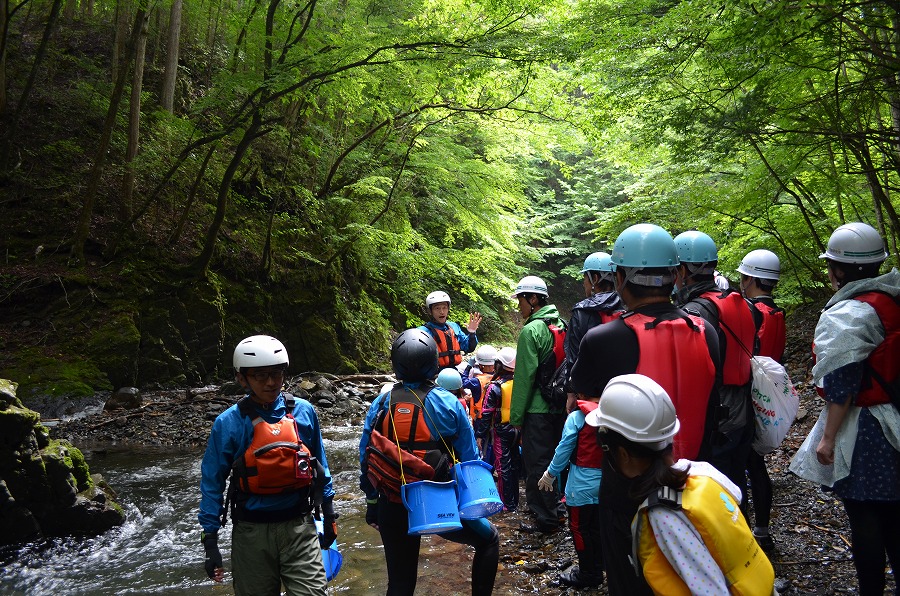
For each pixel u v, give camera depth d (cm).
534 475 476
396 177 1628
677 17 557
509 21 951
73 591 428
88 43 1666
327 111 1543
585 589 383
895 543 276
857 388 263
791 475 543
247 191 1622
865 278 280
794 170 679
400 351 314
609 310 358
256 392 294
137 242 1308
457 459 312
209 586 433
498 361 546
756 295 432
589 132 962
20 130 1365
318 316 1522
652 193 976
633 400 187
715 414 262
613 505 199
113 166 1420
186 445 872
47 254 1230
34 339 1116
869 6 473
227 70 1301
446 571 430
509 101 1139
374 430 313
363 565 447
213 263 1394
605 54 661
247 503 291
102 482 602
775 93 575
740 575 169
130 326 1174
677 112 602
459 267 1647
